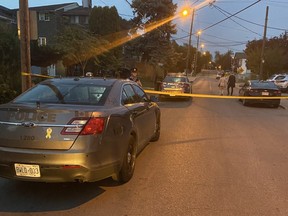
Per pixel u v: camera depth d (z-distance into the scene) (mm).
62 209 4695
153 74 39469
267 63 51219
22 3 9617
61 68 32844
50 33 38500
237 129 11078
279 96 19172
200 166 6730
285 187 5645
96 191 5340
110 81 6133
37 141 4723
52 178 4699
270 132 10664
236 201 5027
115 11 34375
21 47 9766
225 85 27047
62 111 4738
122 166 5449
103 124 4895
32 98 5523
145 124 6977
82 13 41875
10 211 4625
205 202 4977
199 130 10688
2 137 4859
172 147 8258
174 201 4996
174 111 15672
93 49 25812
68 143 4684
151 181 5816
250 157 7504
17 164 4734
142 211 4652
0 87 12773
